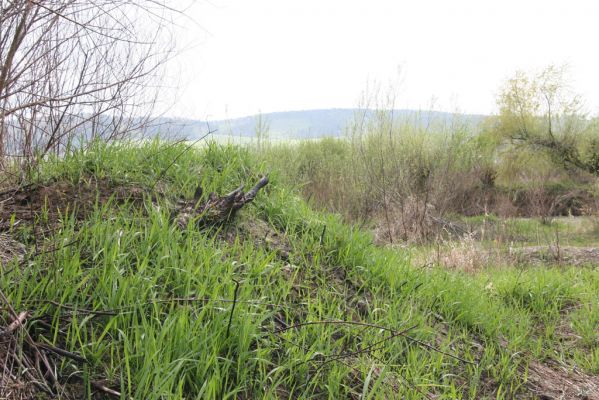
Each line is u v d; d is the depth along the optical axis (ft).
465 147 61.31
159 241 10.93
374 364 10.18
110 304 9.05
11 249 10.04
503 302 19.02
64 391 7.69
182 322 8.65
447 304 15.01
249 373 9.24
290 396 8.87
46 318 8.62
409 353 11.38
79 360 8.20
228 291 10.41
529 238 40.75
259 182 14.42
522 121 65.31
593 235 42.37
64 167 13.43
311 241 14.39
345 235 15.12
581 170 63.87
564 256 31.86
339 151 57.16
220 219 13.26
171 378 7.88
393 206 39.45
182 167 14.96
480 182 60.75
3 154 13.23
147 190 13.41
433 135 57.41
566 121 63.93
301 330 10.46
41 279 9.09
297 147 55.88
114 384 8.02
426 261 24.03
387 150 45.39
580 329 17.35
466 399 11.23
